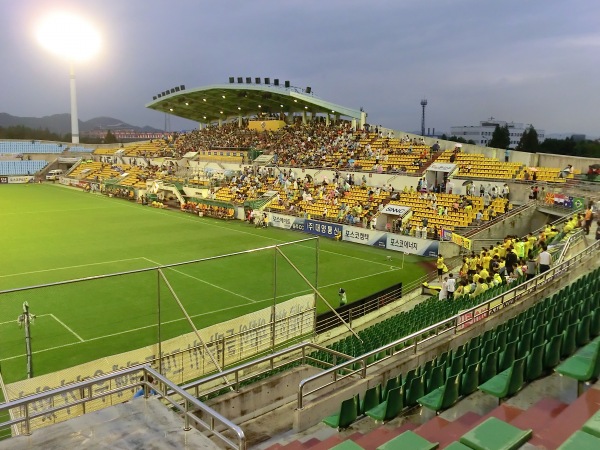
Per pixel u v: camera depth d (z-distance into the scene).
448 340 11.47
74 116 103.19
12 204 52.12
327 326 17.22
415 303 21.42
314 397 9.59
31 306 19.05
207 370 12.88
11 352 15.14
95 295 20.88
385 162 44.84
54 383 10.77
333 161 49.47
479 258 22.20
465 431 6.84
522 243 22.20
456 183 37.25
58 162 86.06
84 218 44.00
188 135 82.31
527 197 33.69
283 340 14.89
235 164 58.19
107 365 11.54
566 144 60.09
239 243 34.31
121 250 31.56
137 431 5.77
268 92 59.91
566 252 18.19
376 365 10.09
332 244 34.47
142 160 74.88
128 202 56.34
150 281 23.22
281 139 62.47
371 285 24.53
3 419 10.41
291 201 43.41
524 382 8.18
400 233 32.94
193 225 41.72
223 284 23.44
